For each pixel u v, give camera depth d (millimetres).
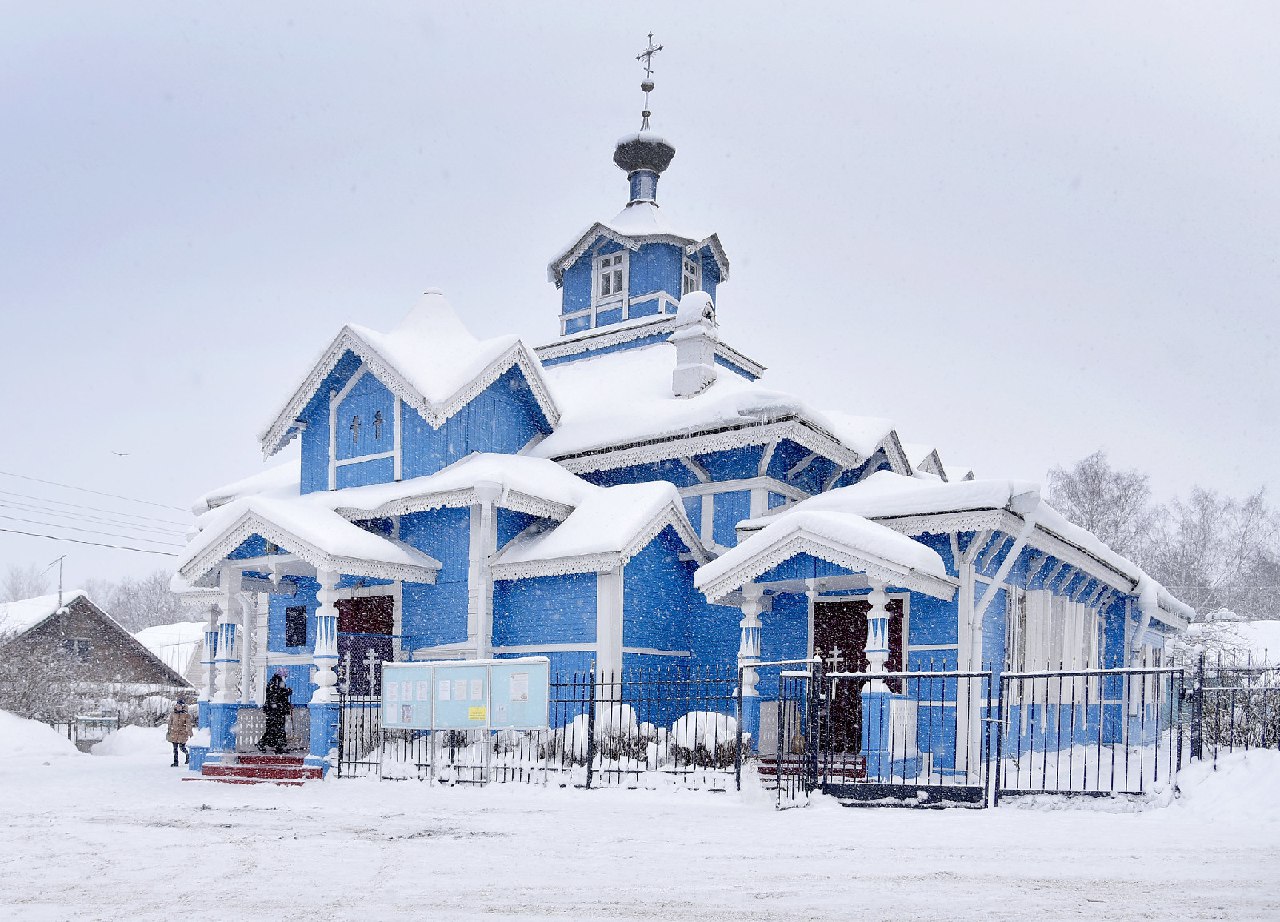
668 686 22453
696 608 23344
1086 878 8336
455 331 26297
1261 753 13055
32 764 26766
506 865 9266
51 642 47406
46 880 8688
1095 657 24828
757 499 23266
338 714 20375
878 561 17469
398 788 17641
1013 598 20953
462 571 22844
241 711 22031
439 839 11102
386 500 23328
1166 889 7852
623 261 31531
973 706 18688
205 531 22688
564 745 17703
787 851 9984
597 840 10914
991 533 19438
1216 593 65000
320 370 25531
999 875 8508
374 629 24547
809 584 18906
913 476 27062
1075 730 22984
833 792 15211
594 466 25172
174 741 26016
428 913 7164
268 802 15430
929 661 19453
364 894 7910
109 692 45469
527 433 26500
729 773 16125
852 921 6801
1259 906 7215
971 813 13430
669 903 7457
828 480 24969
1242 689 17984
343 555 21125
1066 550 21688
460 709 18297
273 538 21750
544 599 22281
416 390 23781
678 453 23844
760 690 21547
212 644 24953
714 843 10602
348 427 26047
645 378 27797
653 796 15703
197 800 15898
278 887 8250
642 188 31984
